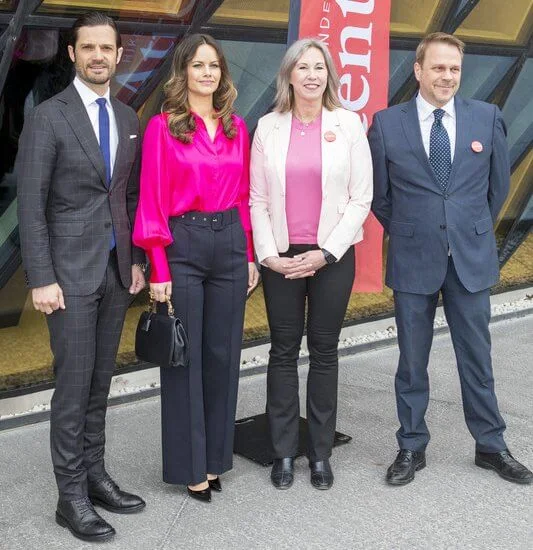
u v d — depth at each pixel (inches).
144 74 171.3
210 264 130.7
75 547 123.0
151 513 132.6
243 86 187.2
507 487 140.9
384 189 141.0
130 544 123.6
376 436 162.4
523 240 257.4
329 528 128.3
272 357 142.9
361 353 214.4
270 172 134.1
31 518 131.3
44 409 171.0
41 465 150.2
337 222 136.0
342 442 158.2
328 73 134.3
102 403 131.8
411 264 139.6
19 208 117.7
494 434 145.5
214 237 129.6
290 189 134.5
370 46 169.6
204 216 128.8
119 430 164.9
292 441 143.3
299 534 126.6
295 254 137.0
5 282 165.2
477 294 140.3
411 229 138.6
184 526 128.8
